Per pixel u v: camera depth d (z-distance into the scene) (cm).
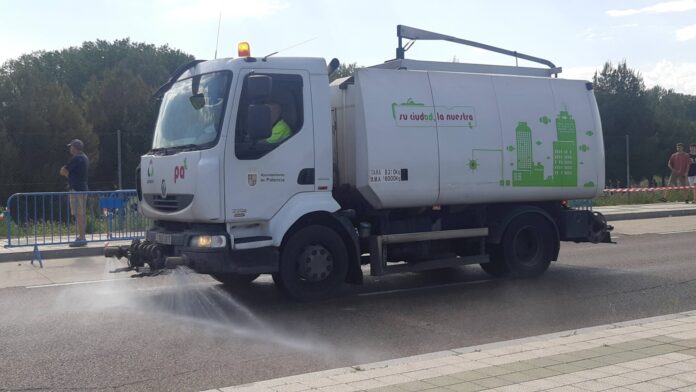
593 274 1098
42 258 1302
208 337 716
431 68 988
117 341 700
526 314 820
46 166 3569
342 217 880
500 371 538
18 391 552
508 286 997
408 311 837
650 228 1830
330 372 548
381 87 908
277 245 830
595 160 1086
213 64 848
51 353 658
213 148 805
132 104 4625
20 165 3525
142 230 1350
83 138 3716
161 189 876
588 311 834
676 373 527
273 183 831
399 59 970
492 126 989
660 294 934
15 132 3656
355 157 899
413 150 920
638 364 550
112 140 3319
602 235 1117
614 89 4891
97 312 834
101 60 6862
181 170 831
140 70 6356
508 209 1037
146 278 1077
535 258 1062
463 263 993
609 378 516
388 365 572
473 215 1014
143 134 3338
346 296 930
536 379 516
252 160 820
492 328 753
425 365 560
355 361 632
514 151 1007
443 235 972
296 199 845
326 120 865
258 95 804
